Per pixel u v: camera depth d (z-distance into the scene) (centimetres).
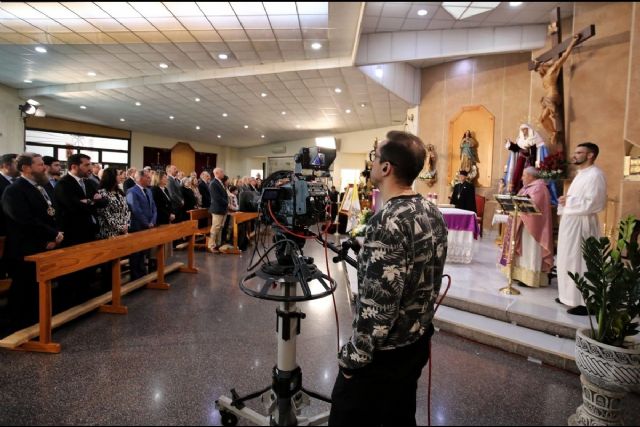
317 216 163
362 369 114
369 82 739
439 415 190
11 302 313
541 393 216
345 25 506
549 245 347
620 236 202
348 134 1409
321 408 199
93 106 996
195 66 713
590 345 182
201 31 543
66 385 216
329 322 327
